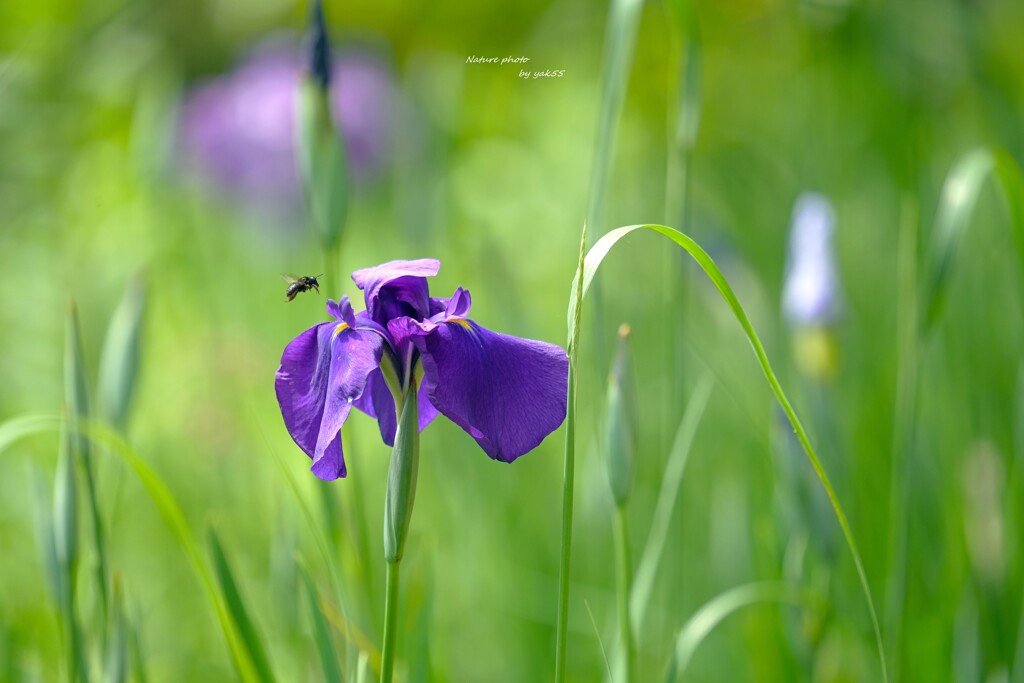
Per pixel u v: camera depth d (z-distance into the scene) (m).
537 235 3.12
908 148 3.39
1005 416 2.28
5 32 3.81
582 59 3.96
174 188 3.84
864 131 3.51
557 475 2.64
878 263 3.18
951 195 1.92
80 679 1.84
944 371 2.39
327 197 1.91
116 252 3.01
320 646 1.80
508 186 3.26
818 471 1.71
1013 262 2.57
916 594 2.13
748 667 2.17
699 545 2.46
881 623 2.07
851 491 2.13
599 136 1.88
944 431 2.35
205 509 2.61
